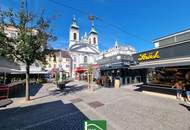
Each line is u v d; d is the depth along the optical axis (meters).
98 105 10.25
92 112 8.63
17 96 15.20
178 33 12.47
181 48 10.44
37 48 12.58
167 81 13.28
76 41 73.06
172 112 8.08
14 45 11.86
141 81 25.58
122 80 23.56
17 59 12.38
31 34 12.33
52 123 7.03
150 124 6.50
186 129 5.88
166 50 11.58
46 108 9.92
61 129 6.30
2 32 11.39
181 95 11.08
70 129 6.27
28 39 11.70
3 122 7.36
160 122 6.68
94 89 19.70
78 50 68.75
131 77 24.66
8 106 10.66
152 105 9.72
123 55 23.56
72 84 29.50
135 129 6.04
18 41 11.83
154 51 12.66
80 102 11.48
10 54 11.77
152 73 15.61
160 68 14.12
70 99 12.92
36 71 32.25
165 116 7.45
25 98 13.24
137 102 10.72
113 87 21.55
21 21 12.14
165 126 6.23
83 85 26.05
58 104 11.04
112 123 6.77
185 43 10.17
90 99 12.58
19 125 6.92
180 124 6.36
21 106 10.64
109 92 16.30
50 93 17.16
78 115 8.12
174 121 6.73
